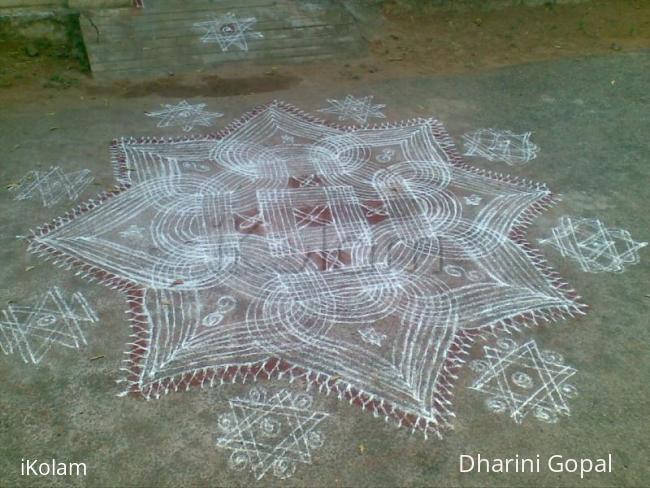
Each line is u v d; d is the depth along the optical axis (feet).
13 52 18.06
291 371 9.04
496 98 16.88
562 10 22.54
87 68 17.69
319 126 15.40
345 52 19.07
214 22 18.92
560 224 12.24
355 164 13.89
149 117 15.57
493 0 22.25
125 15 18.51
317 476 7.68
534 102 16.71
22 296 10.20
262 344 9.45
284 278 10.66
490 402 8.70
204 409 8.47
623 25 21.58
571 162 14.20
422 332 9.75
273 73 17.93
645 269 11.19
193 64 17.97
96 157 13.83
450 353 9.42
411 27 21.01
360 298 10.31
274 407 8.53
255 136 14.89
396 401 8.66
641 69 18.49
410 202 12.67
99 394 8.64
